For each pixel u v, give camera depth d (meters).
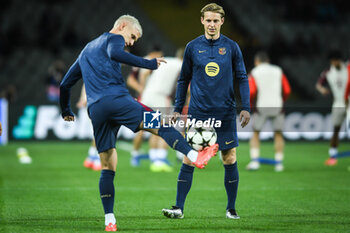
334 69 37.53
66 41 74.12
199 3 88.50
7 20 76.44
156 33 82.56
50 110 54.28
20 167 35.53
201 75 17.67
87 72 16.41
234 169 18.50
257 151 35.19
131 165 37.38
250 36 82.25
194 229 16.59
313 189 26.31
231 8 85.56
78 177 30.61
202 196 24.06
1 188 26.06
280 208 20.84
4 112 53.41
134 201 22.50
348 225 17.34
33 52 73.31
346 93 37.16
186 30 84.38
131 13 83.56
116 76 16.34
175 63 32.88
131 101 16.17
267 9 85.38
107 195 16.41
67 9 80.69
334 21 82.94
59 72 62.75
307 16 83.44
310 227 17.00
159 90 32.66
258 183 28.61
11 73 71.19
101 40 16.48
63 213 19.53
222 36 17.88
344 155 38.72
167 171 34.03
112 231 16.20
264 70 34.22
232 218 18.53
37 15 78.31
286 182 29.03
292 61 74.88
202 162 15.42
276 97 34.34
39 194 24.23
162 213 19.64
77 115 54.12
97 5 82.25
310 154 45.66
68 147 50.69
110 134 16.45
